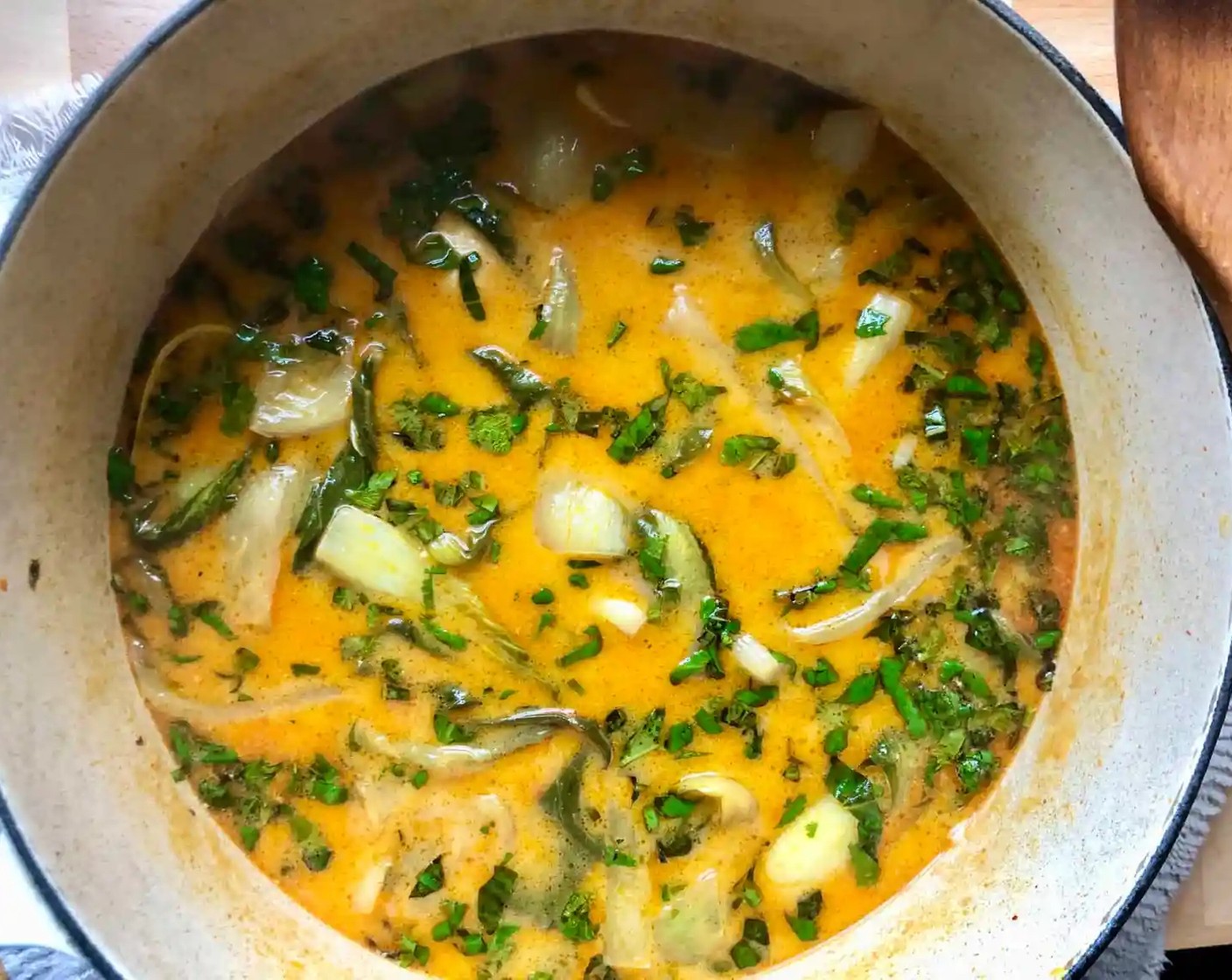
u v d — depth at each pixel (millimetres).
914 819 309
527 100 296
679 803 302
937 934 302
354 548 298
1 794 259
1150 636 282
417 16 279
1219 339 259
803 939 307
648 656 304
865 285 303
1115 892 272
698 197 301
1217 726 260
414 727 302
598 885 304
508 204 299
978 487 306
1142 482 285
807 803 306
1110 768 288
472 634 302
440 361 299
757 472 303
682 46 294
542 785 304
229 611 300
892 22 271
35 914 288
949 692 307
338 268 297
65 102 290
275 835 303
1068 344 299
